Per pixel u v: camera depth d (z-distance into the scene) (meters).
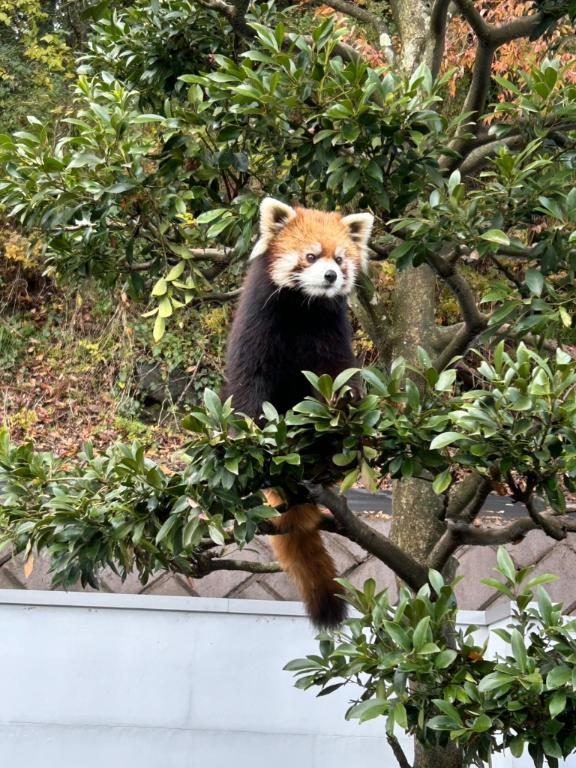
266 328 3.99
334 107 3.20
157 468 2.96
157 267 4.05
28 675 5.01
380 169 3.32
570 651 2.77
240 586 5.18
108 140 3.64
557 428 2.67
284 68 3.37
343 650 3.01
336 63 3.42
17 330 11.81
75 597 5.05
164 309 3.84
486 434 2.67
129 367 11.30
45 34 13.13
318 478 3.20
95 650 5.05
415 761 3.89
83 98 4.35
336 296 4.02
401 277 4.32
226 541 3.33
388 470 2.98
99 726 4.99
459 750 3.79
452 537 3.33
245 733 5.01
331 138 3.35
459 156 3.49
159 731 5.00
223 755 4.98
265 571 3.75
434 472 3.02
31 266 11.56
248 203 3.79
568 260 3.18
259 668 5.05
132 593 5.14
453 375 2.92
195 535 2.80
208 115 3.72
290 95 3.36
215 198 3.92
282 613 5.08
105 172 3.67
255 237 4.14
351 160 3.39
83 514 3.03
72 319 11.68
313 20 9.38
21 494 3.23
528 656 2.86
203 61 4.43
